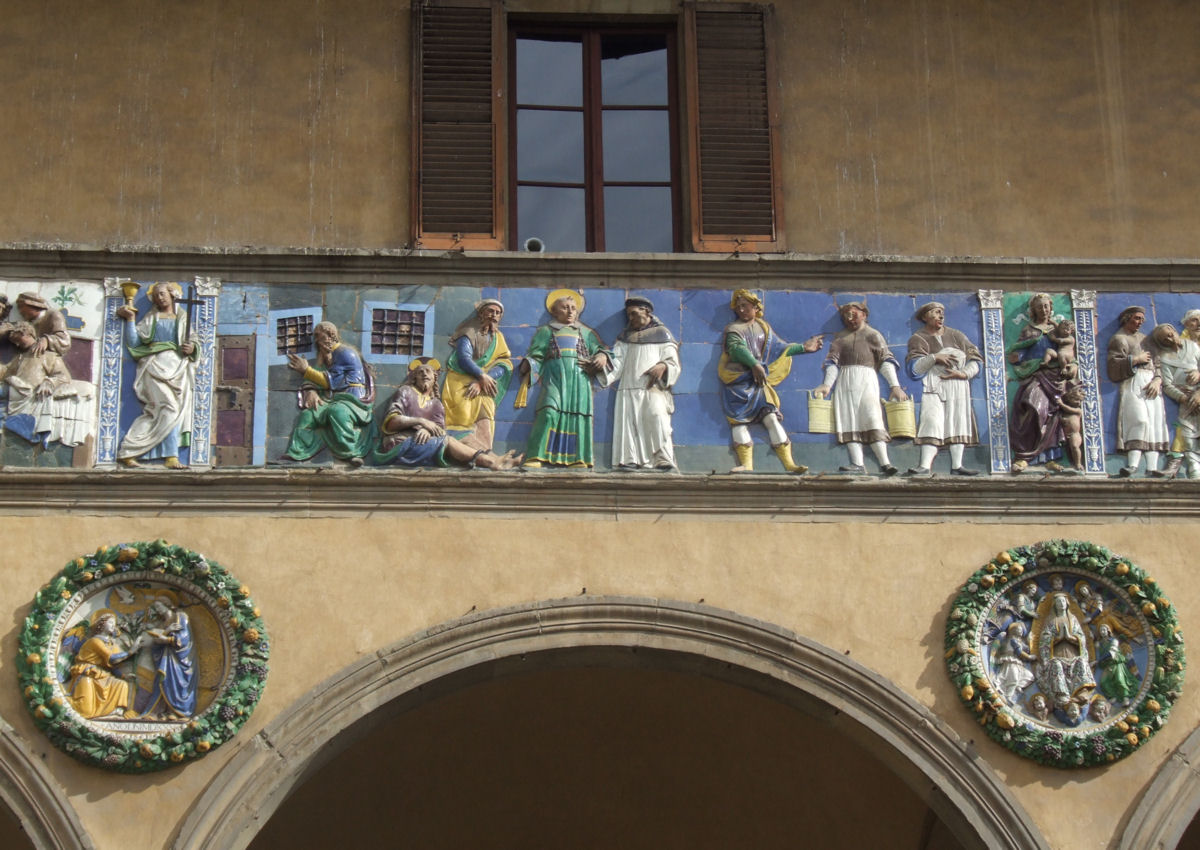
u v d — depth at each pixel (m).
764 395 15.87
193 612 15.12
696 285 16.22
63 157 16.48
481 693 17.27
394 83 16.92
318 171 16.61
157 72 16.77
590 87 17.34
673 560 15.47
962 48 17.27
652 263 16.16
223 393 15.67
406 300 16.00
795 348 16.05
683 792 18.31
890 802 17.67
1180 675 15.36
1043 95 17.17
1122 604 15.58
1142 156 17.06
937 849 17.56
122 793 14.66
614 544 15.47
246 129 16.66
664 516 15.56
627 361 15.94
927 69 17.19
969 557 15.63
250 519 15.35
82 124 16.58
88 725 14.73
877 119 17.05
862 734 15.27
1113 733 15.18
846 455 15.82
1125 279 16.42
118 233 16.31
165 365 15.65
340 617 15.16
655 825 18.42
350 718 14.93
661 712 17.59
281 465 15.49
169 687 14.88
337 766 17.58
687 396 15.91
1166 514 15.84
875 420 15.87
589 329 16.03
